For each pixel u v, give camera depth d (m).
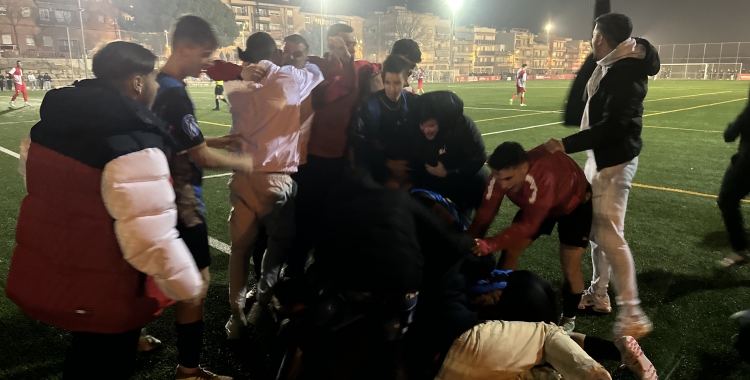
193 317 2.33
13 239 4.57
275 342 2.24
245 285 2.95
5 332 3.02
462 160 2.74
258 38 3.01
